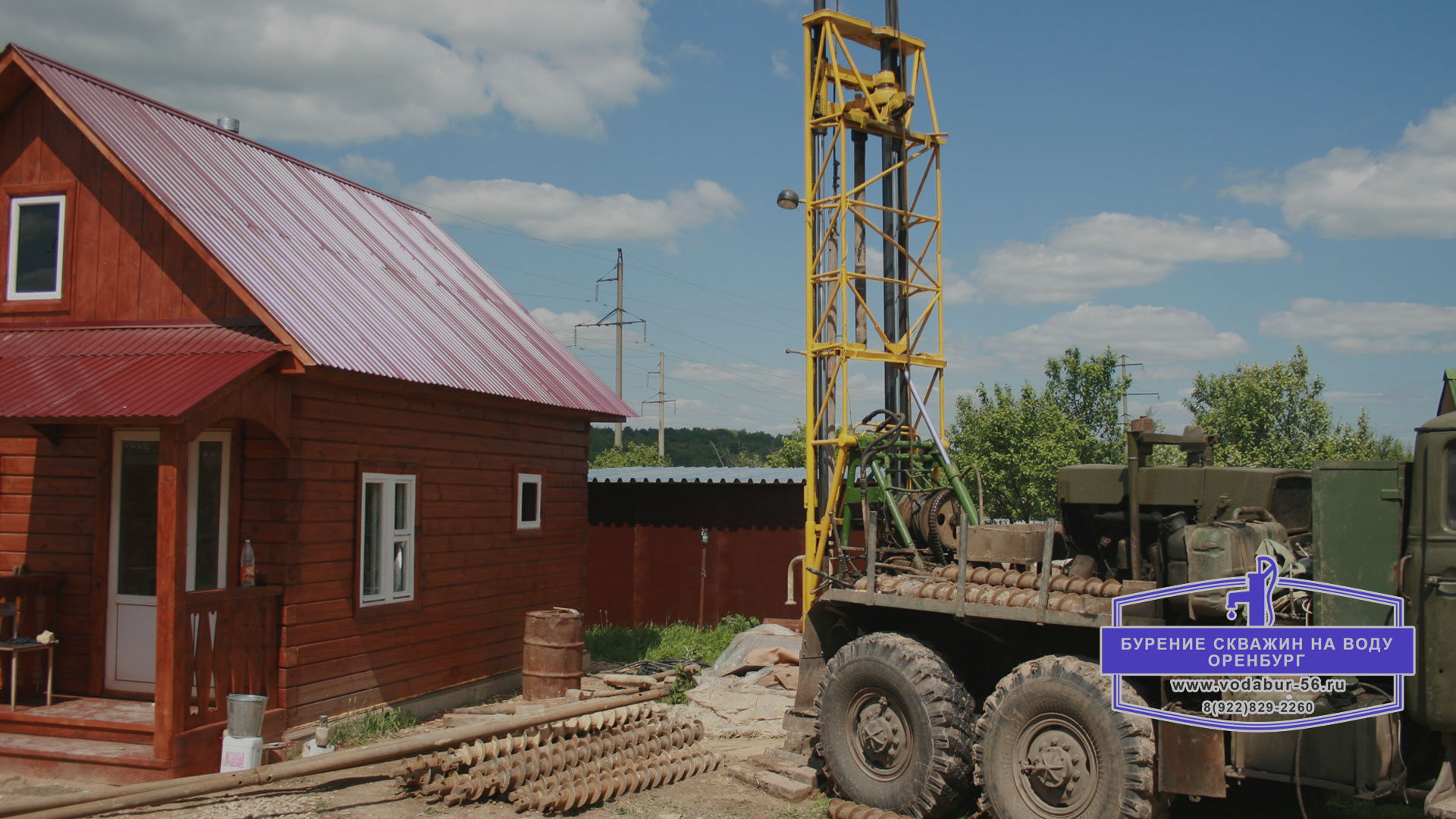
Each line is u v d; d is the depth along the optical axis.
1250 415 26.16
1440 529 5.74
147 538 9.59
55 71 10.14
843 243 9.53
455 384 10.88
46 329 9.98
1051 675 6.65
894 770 7.43
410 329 11.37
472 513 11.99
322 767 7.57
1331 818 7.18
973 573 7.50
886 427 9.55
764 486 17.52
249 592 8.81
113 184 9.99
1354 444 25.19
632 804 7.96
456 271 14.73
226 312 9.58
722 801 8.04
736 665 12.99
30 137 10.26
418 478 10.98
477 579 12.05
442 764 7.98
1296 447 25.61
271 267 10.16
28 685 9.52
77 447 9.91
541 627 10.93
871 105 10.16
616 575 18.17
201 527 9.43
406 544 10.83
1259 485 6.92
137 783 7.97
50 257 10.23
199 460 9.50
